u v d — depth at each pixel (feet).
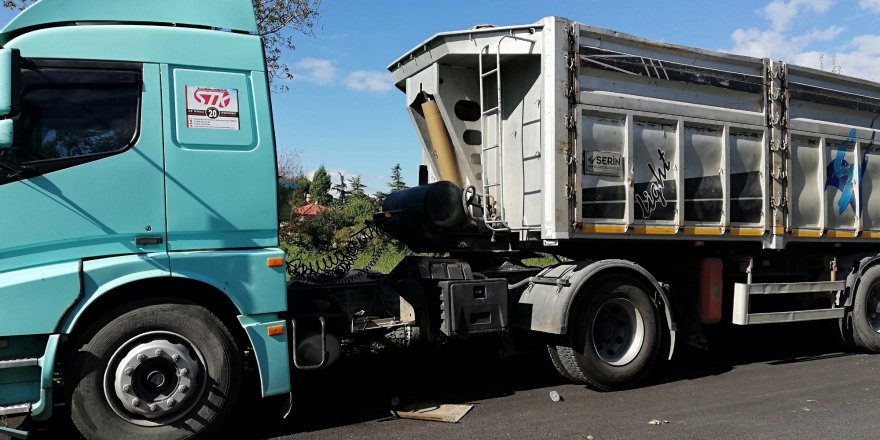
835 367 24.59
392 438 16.15
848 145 27.50
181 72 15.39
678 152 22.45
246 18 16.47
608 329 21.49
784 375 23.15
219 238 15.53
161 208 15.01
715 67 23.58
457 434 16.40
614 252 23.80
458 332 19.03
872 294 27.66
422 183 25.84
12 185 13.88
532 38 20.70
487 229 22.18
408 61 24.04
